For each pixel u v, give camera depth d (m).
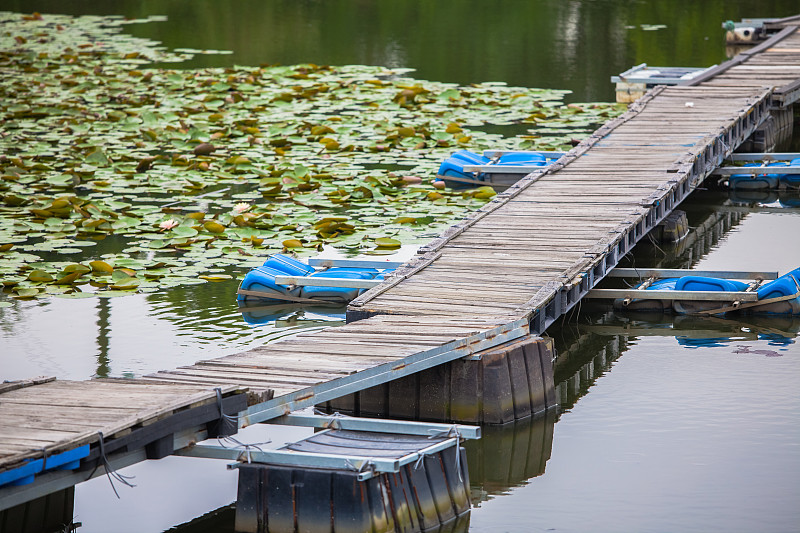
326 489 8.38
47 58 37.00
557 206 16.80
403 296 12.95
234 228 18.17
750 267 16.58
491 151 22.77
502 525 9.09
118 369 12.57
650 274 15.66
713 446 10.59
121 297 15.27
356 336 11.42
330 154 23.53
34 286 15.49
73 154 23.73
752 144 24.84
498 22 43.94
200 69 34.75
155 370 12.54
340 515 8.34
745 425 11.07
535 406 11.60
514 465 10.39
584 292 14.14
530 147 23.77
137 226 18.39
